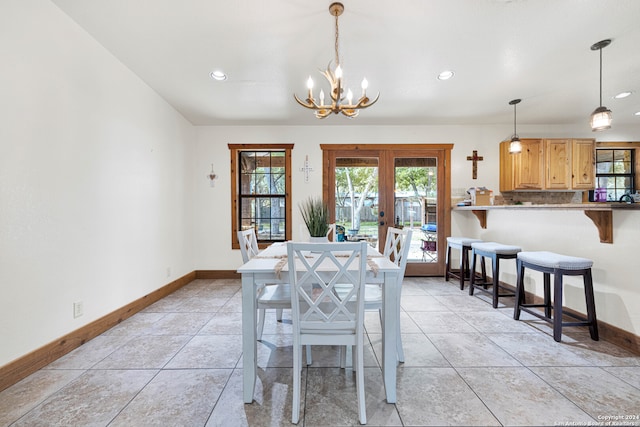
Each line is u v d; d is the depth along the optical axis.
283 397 1.52
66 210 1.97
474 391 1.54
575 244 2.40
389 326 1.49
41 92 1.79
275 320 2.62
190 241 4.02
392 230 2.41
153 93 3.06
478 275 3.96
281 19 1.96
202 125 4.19
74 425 1.30
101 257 2.30
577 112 3.76
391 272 1.50
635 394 1.50
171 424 1.31
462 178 4.26
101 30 2.10
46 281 1.82
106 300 2.35
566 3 1.81
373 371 1.76
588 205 2.00
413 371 1.74
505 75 2.76
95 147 2.24
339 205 4.25
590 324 2.12
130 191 2.68
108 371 1.74
